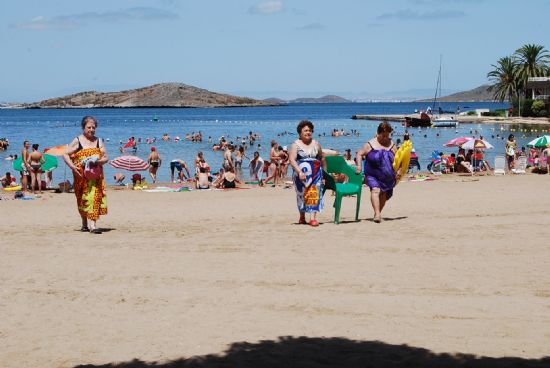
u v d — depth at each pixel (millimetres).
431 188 21312
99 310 6898
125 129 93688
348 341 5785
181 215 15117
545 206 15023
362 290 7387
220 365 5262
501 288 7367
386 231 10836
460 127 85438
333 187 12188
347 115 165750
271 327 6223
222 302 7062
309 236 10508
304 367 5188
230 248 9719
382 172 11961
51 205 18344
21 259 9273
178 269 8484
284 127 97500
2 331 6312
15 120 147500
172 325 6359
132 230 12000
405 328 6117
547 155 28406
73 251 9789
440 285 7527
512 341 5695
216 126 103125
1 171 35344
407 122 88312
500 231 10688
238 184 25141
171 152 47938
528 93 109625
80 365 5395
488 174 28766
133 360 5445
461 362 5199
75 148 11445
